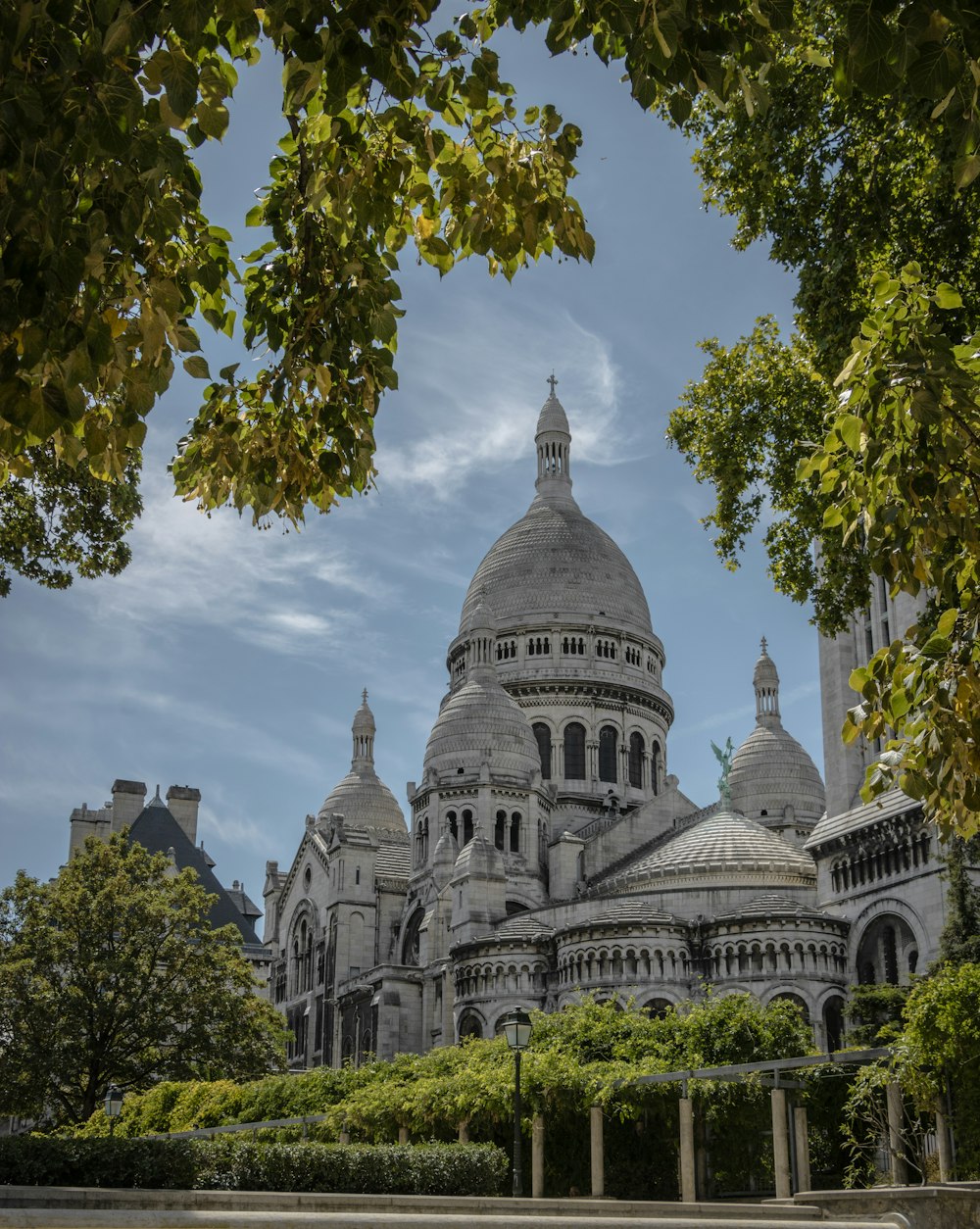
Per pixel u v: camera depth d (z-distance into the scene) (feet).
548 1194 176.45
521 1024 141.28
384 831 452.76
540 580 444.96
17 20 38.63
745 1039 201.67
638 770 428.15
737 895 282.15
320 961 406.00
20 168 41.06
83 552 143.23
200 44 45.11
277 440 65.77
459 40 51.98
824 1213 105.60
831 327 109.50
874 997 215.10
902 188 106.73
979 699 62.80
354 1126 193.06
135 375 51.65
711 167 122.83
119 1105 201.26
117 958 241.55
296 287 63.72
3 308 42.78
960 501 64.80
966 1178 126.93
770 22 46.42
